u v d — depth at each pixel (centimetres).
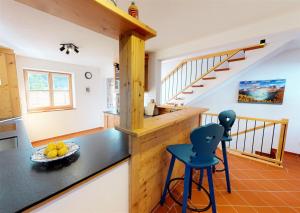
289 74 336
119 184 112
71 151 109
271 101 361
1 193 69
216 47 239
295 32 178
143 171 134
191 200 173
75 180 80
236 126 428
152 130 115
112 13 79
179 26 201
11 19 175
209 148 124
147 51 328
